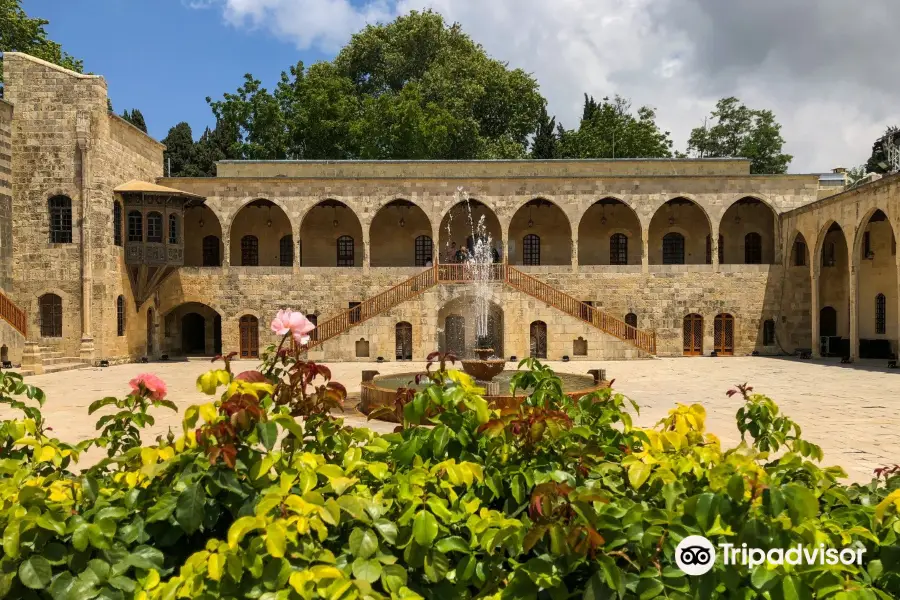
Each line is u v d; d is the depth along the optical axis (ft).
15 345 93.66
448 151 178.40
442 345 121.19
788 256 122.52
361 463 13.57
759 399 16.69
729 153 208.64
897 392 66.69
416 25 189.98
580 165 131.44
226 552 10.23
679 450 14.66
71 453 15.76
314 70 185.57
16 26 127.75
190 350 137.80
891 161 132.57
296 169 131.13
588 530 10.27
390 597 10.29
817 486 13.34
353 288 121.90
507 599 10.52
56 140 102.78
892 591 11.19
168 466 12.61
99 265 103.91
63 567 11.24
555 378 18.76
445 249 135.23
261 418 12.48
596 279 122.42
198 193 121.29
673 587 10.36
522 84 194.39
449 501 12.84
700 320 122.83
